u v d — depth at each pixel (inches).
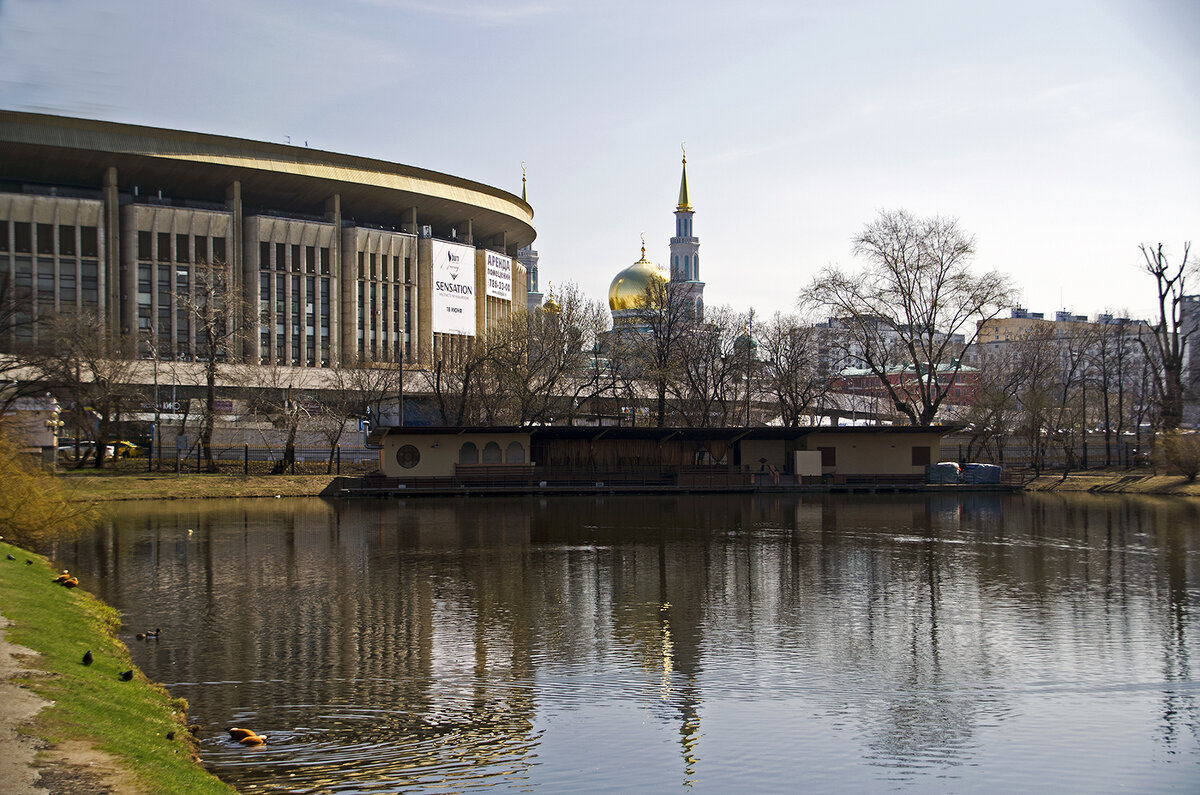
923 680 980.6
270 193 5644.7
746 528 2182.6
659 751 785.6
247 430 3604.8
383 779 717.9
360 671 991.0
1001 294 3321.9
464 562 1676.9
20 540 1604.3
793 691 944.9
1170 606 1327.5
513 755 771.4
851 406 4692.4
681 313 3767.2
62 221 4965.6
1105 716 882.1
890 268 3412.9
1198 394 4461.1
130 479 2962.6
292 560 1694.1
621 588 1444.4
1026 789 727.1
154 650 1062.4
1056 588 1459.2
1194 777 749.9
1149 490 3257.9
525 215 7062.0
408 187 5880.9
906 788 724.0
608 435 3201.3
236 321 4148.6
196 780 617.9
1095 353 4985.2
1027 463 3858.3
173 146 5064.0
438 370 3796.8
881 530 2158.0
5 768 555.2
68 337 3184.1
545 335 3732.8
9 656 793.6
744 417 4296.3
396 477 3004.4
